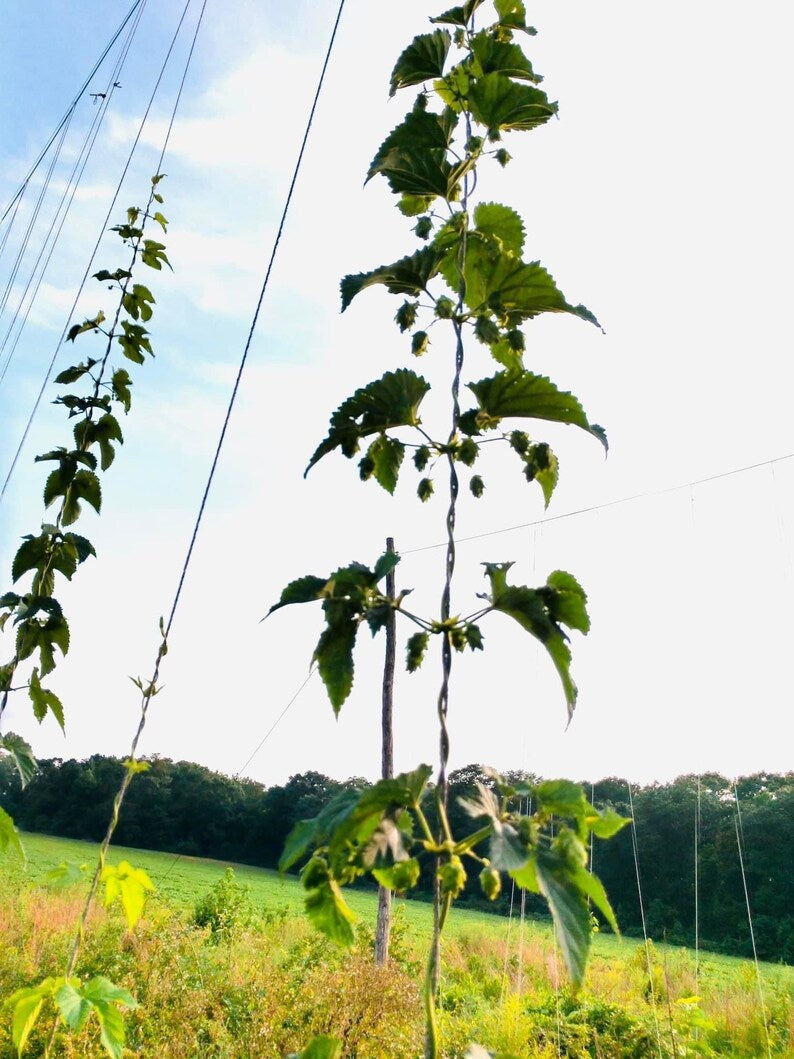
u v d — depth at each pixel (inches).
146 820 1643.7
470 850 49.4
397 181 69.2
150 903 504.4
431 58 70.9
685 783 1393.9
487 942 708.0
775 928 1139.3
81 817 1558.8
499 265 64.5
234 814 1695.4
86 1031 174.4
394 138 67.6
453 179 68.2
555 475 62.7
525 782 51.9
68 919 425.1
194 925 523.5
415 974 406.0
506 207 68.2
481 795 50.3
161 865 1352.1
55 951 334.3
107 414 128.4
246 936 502.0
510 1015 346.3
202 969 331.6
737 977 595.2
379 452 65.3
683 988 479.8
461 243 65.1
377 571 57.7
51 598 120.2
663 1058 358.3
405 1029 239.3
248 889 638.5
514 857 46.0
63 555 123.7
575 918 45.2
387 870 48.5
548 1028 369.1
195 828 1689.2
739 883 1245.1
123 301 131.2
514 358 66.3
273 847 1665.8
